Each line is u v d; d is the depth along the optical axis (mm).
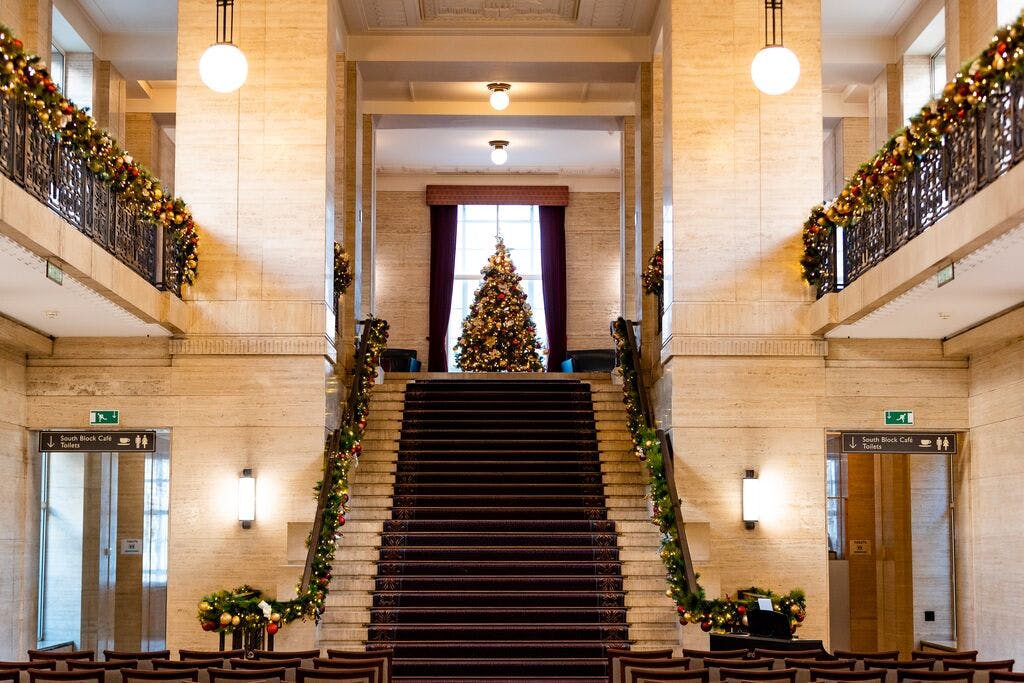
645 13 15219
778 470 12586
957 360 12883
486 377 17562
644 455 12961
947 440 12867
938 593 14641
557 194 24031
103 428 12734
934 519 14750
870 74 16234
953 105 9047
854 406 12758
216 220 12812
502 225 24516
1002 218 8031
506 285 21375
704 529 12227
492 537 13023
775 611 10688
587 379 17281
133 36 15430
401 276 24062
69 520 13797
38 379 12766
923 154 9977
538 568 12570
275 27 13008
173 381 12695
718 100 12992
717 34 13055
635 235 17328
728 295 12773
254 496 12438
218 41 12984
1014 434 11742
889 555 15047
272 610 10805
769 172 12914
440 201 23984
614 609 11922
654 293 14633
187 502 12492
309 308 12680
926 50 15219
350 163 15688
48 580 13648
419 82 17516
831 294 12016
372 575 12477
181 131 12891
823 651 9031
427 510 13508
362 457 14555
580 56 15797
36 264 9195
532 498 13719
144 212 11438
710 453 12586
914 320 11773
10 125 8211
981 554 12594
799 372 12750
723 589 12375
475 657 11359
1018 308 11008
